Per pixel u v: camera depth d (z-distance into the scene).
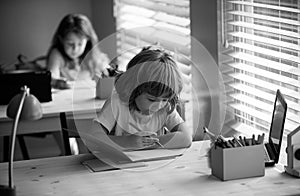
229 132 3.11
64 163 2.55
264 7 2.71
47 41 5.79
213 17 3.17
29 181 2.35
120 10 5.24
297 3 2.57
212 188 2.23
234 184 2.27
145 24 4.57
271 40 2.75
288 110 2.72
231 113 3.13
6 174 2.44
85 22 4.77
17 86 3.75
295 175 2.33
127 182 2.32
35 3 5.72
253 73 2.88
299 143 2.35
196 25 3.37
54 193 2.22
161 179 2.34
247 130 2.96
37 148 5.08
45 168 2.50
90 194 2.20
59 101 3.81
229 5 3.07
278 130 2.45
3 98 3.74
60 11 5.79
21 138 4.32
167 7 4.20
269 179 2.31
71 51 4.68
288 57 2.61
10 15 5.68
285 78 2.68
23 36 5.74
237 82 3.09
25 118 2.20
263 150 2.33
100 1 5.63
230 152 2.29
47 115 3.53
